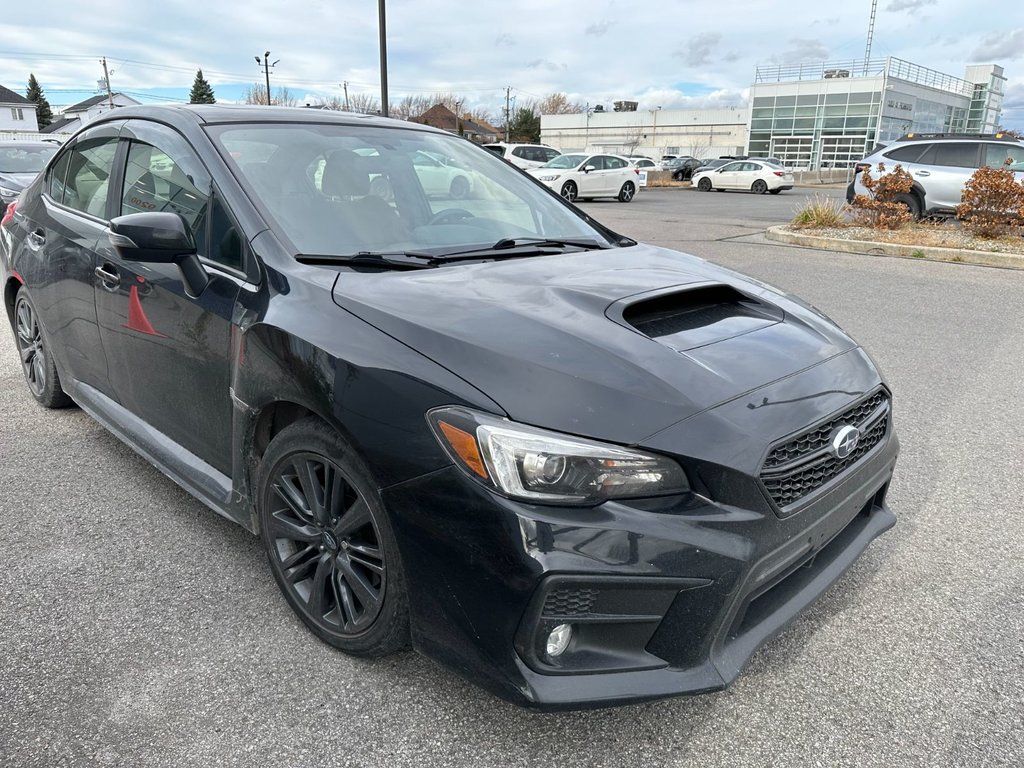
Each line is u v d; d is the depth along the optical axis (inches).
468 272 97.7
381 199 114.5
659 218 700.0
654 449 71.1
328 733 80.8
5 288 171.8
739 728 83.3
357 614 89.2
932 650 96.7
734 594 73.6
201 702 84.9
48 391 167.2
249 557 114.6
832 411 82.7
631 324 87.0
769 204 942.4
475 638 73.1
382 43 794.8
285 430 91.1
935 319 279.3
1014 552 120.4
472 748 79.4
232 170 105.0
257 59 1966.0
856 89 1891.0
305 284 91.0
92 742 78.9
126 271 117.1
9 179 442.3
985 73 2402.8
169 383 112.3
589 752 79.4
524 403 72.0
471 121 3686.0
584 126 2933.1
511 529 69.3
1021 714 85.7
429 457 73.6
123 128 130.0
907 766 78.4
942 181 559.5
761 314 99.5
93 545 117.1
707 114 2664.9
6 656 91.9
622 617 71.6
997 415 181.5
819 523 82.8
